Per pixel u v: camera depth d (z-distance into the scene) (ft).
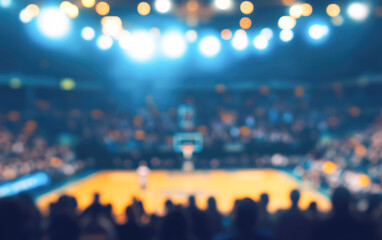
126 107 120.67
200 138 109.19
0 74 107.76
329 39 112.47
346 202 13.46
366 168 78.95
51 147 101.76
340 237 13.19
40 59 113.70
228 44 113.80
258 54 119.24
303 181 80.02
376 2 78.13
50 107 119.03
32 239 11.72
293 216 16.34
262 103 123.34
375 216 17.61
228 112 119.03
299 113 118.42
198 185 81.20
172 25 96.53
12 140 96.78
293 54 117.91
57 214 11.17
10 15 97.76
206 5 77.71
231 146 108.58
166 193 72.33
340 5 80.07
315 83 122.31
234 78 122.42
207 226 19.17
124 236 17.95
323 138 109.19
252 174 97.19
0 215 9.91
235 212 11.80
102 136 108.27
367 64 113.50
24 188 66.69
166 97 122.83
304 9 68.59
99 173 101.81
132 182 86.48
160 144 110.52
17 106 115.96
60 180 83.05
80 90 121.80
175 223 12.06
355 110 117.19
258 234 11.59
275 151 107.14
